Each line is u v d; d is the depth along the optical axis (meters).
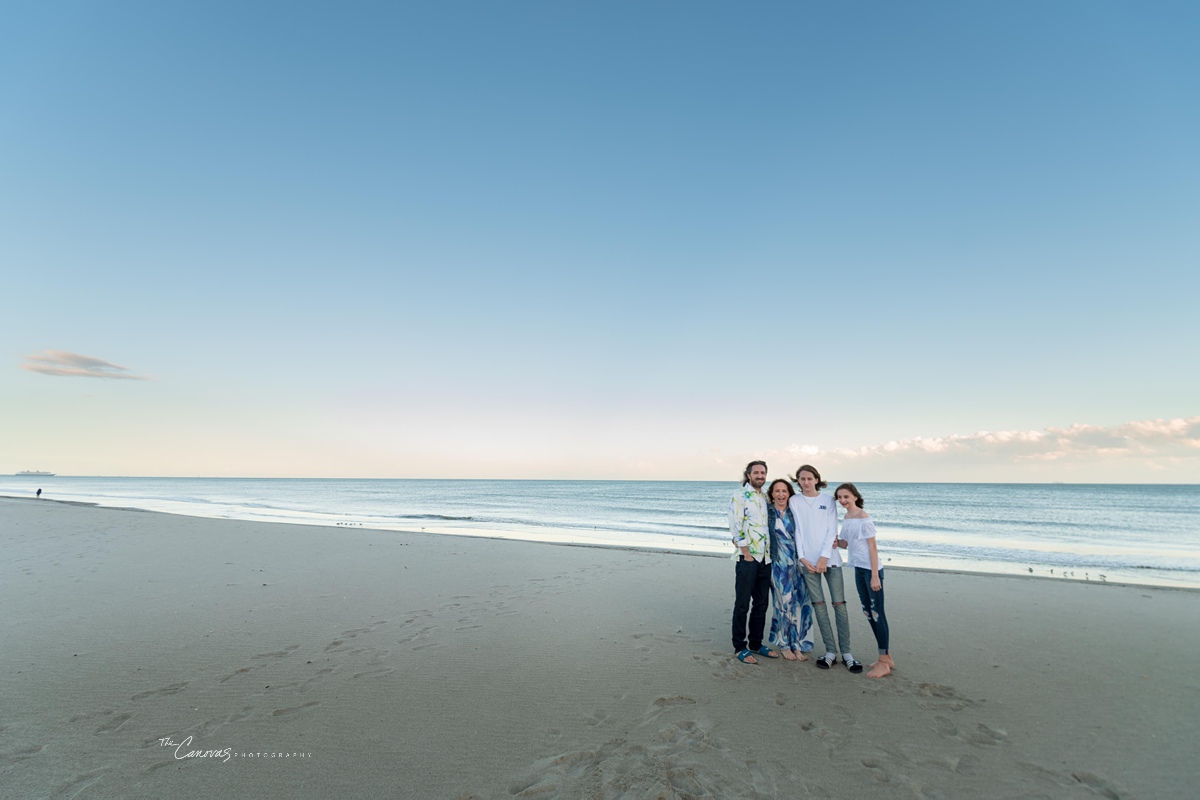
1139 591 8.60
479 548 12.60
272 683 4.54
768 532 5.29
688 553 12.10
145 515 19.83
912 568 10.84
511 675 4.79
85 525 16.09
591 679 4.71
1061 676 4.86
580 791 3.02
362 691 4.40
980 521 25.45
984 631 6.32
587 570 9.94
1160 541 17.25
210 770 3.19
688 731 3.77
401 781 3.11
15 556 10.62
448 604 7.31
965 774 3.24
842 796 3.01
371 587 8.29
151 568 9.55
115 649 5.30
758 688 4.52
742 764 3.33
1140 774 3.26
